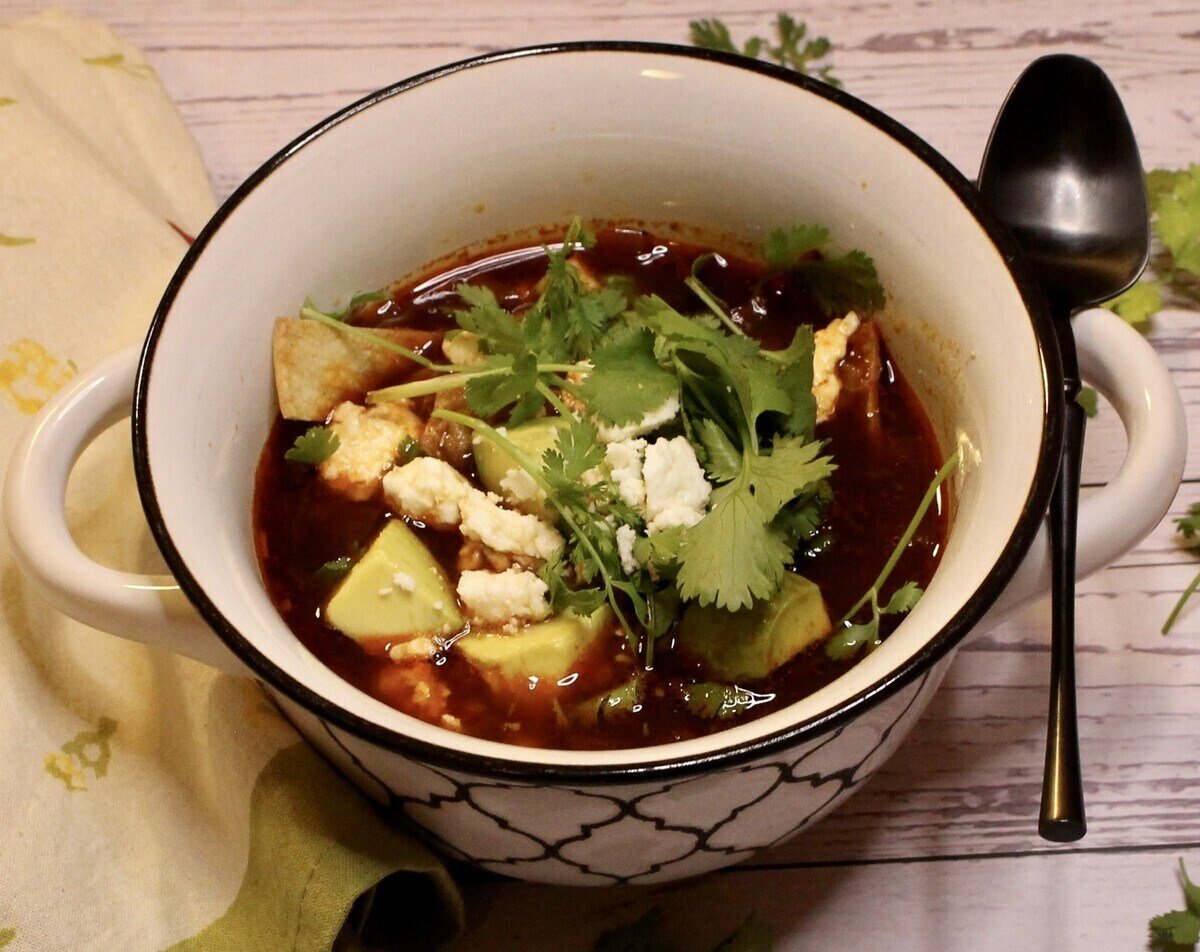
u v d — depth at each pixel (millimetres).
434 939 462
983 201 452
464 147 490
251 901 448
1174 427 430
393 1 587
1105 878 469
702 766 397
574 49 485
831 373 481
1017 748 480
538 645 445
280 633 423
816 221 486
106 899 444
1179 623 493
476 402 462
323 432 471
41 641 460
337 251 483
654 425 451
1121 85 564
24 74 537
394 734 400
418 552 459
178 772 460
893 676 400
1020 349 437
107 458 484
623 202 505
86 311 503
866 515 468
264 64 577
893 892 469
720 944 463
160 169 542
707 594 432
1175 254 529
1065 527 450
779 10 580
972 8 579
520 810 419
